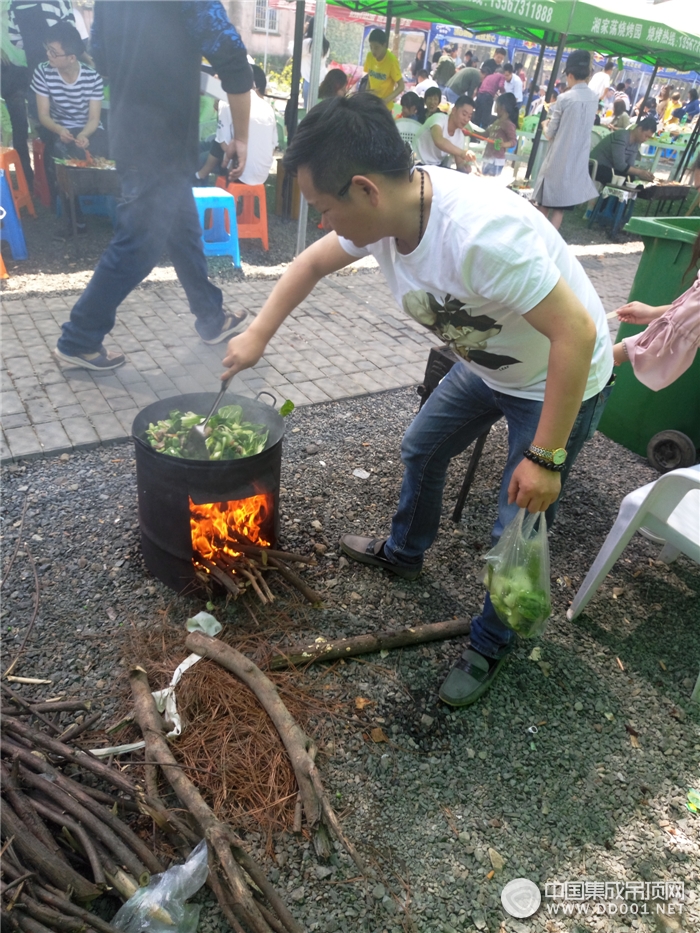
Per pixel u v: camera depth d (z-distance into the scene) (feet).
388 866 5.60
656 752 6.94
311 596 7.98
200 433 7.27
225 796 5.78
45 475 9.68
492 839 5.92
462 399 7.10
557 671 7.76
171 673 6.77
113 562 8.33
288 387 12.98
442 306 5.58
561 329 4.82
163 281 15.23
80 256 13.91
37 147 12.89
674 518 7.87
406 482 7.95
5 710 5.93
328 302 17.42
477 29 28.45
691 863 5.94
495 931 5.30
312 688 7.05
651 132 28.30
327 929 5.12
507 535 6.31
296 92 20.88
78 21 9.63
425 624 7.98
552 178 24.02
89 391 11.21
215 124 15.99
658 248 11.58
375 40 20.56
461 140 21.84
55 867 4.65
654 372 8.83
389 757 6.48
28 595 7.71
